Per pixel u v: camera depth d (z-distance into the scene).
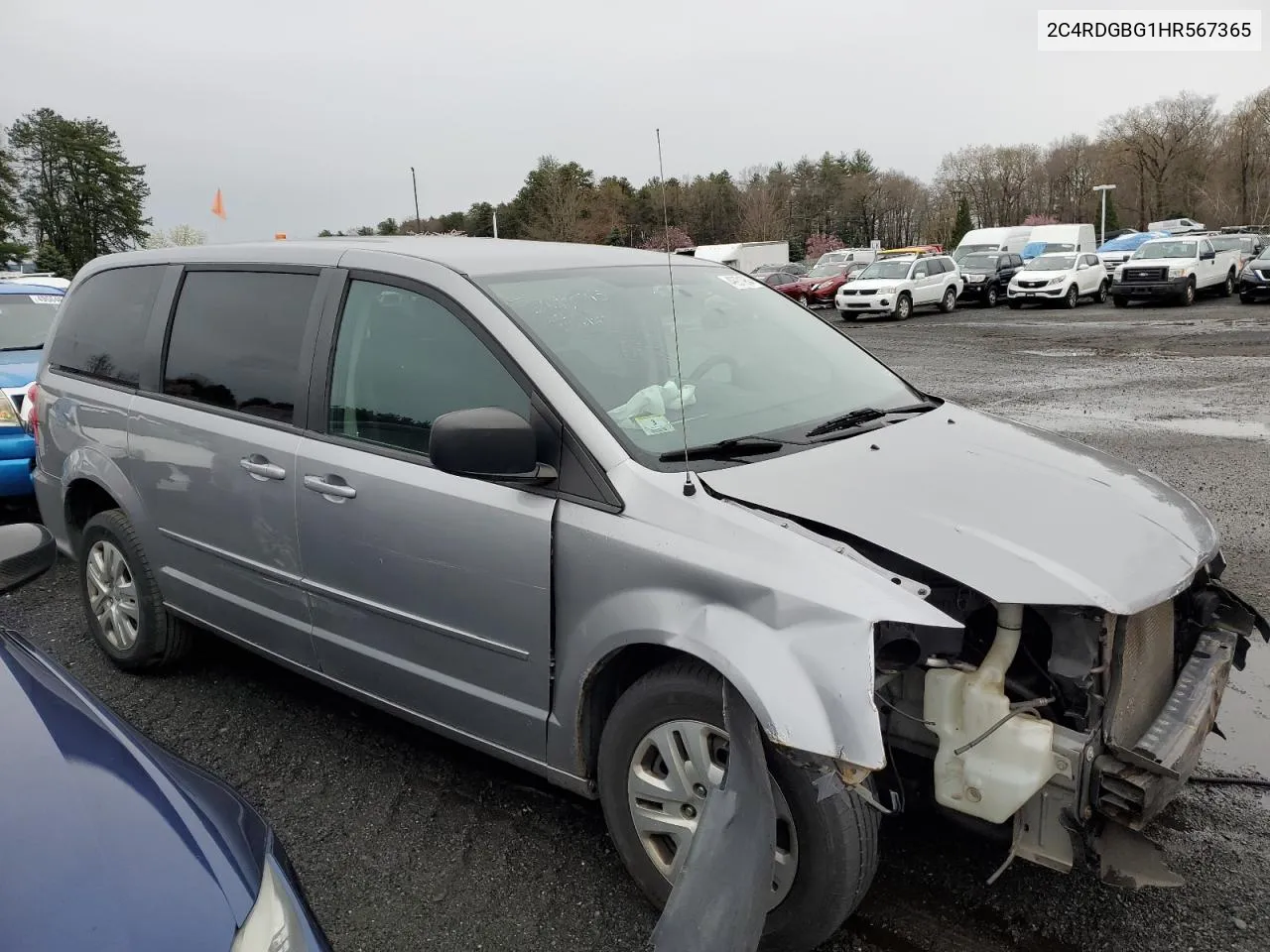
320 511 3.23
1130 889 2.65
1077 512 2.65
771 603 2.27
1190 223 50.88
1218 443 8.50
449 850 3.05
